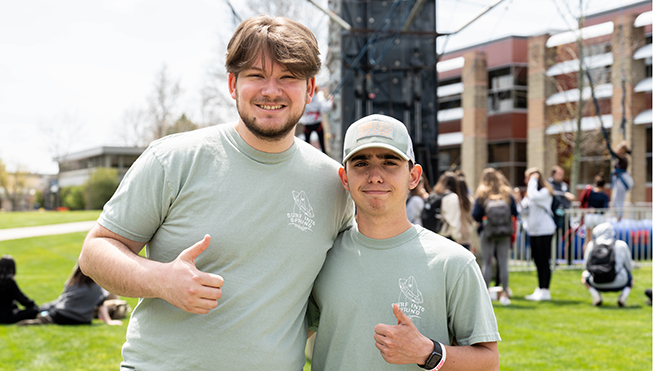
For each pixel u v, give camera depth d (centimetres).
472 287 182
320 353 194
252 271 175
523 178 2234
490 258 672
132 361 178
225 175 176
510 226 646
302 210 184
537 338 489
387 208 183
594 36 1912
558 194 984
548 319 568
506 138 2248
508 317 578
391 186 180
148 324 177
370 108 812
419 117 820
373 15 810
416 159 822
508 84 2244
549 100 2072
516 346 463
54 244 1430
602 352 445
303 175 188
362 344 183
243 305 173
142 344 177
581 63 1628
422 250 186
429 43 816
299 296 186
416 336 166
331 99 809
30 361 431
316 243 187
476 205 668
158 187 174
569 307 636
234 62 174
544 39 2083
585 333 508
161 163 175
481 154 2288
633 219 1034
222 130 184
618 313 600
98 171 4391
